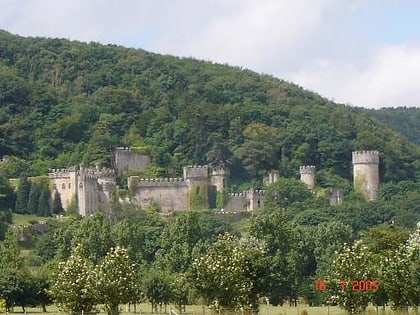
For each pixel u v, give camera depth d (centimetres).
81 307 18800
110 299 18700
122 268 18975
